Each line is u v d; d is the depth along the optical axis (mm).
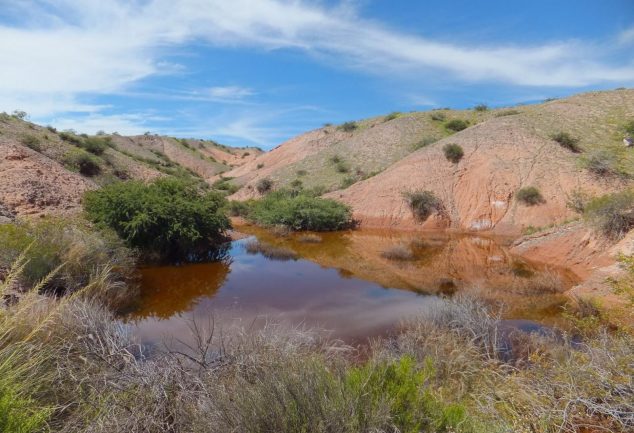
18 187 15484
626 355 3961
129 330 6992
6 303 4781
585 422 3617
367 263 15492
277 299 10328
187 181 18359
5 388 2664
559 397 3875
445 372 5094
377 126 49969
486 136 31281
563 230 16266
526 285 11508
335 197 31516
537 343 6465
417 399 3314
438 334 6211
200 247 16094
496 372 4824
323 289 11414
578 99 37531
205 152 105000
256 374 3555
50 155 25844
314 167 44312
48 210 15109
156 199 14742
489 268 14391
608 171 23969
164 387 3523
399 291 11250
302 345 5359
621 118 31719
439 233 24688
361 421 2875
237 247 18516
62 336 4344
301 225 26141
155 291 10820
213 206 17281
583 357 4305
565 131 30516
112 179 26891
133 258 12328
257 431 2621
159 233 14234
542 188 24750
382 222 27312
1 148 18422
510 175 26562
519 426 3418
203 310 9273
